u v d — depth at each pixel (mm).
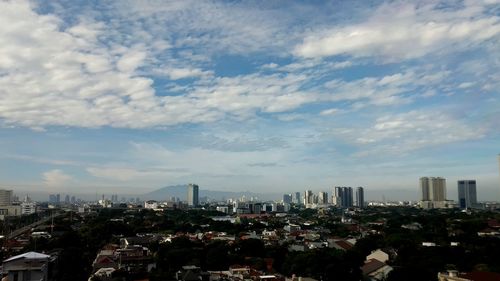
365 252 153250
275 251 148000
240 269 122875
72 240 160875
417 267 108375
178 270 122125
